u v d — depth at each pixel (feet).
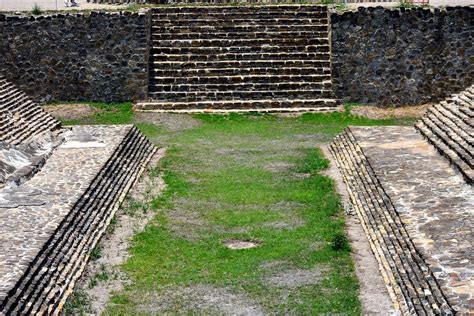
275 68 99.55
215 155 78.64
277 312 44.80
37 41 99.50
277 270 50.57
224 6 104.73
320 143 82.89
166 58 100.83
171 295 47.21
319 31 102.32
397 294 44.93
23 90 100.48
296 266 51.11
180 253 53.57
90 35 98.94
